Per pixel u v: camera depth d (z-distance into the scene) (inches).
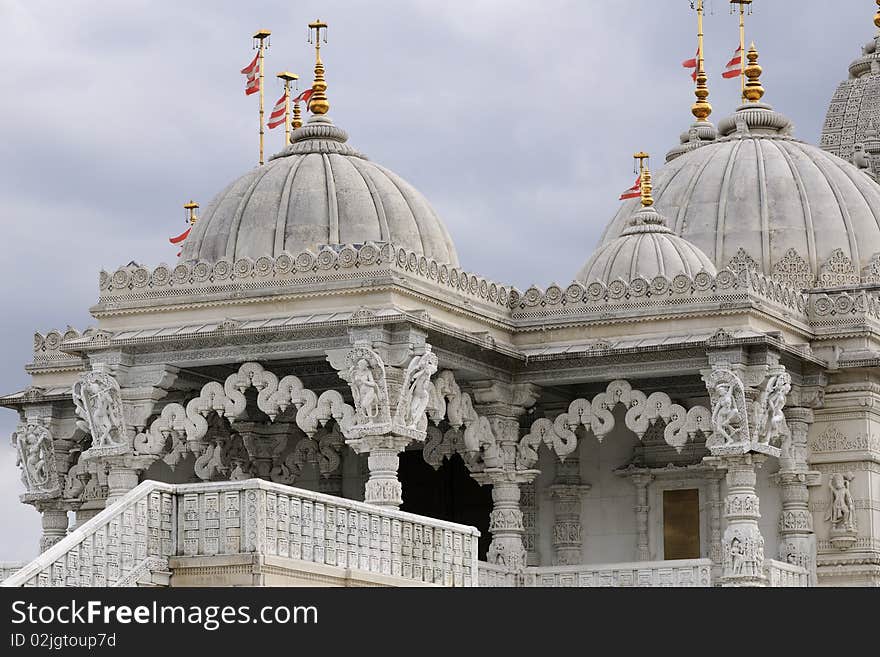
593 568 2021.4
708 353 1984.5
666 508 2162.9
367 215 2101.4
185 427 1998.0
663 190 2460.6
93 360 2025.1
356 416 1903.3
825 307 2148.1
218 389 1991.9
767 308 2049.7
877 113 2780.5
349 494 2209.6
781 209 2372.0
